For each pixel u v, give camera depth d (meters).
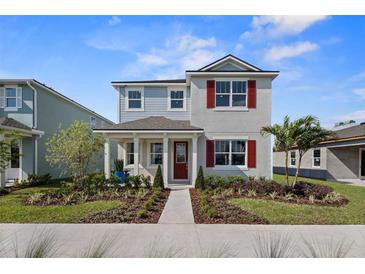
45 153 17.22
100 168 22.69
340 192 12.02
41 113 16.75
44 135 17.11
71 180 17.16
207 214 7.36
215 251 4.79
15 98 15.91
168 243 5.20
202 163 14.04
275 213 7.63
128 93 15.70
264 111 14.05
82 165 12.43
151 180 15.07
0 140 12.34
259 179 13.07
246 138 13.95
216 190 11.31
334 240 5.44
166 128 13.00
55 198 9.75
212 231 6.00
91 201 9.43
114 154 24.45
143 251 4.78
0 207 8.38
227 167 13.95
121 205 8.62
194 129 12.95
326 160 19.39
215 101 14.13
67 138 12.20
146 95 15.66
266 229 6.18
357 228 6.30
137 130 12.82
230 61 14.41
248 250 4.86
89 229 6.09
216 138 14.01
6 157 11.99
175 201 9.51
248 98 14.04
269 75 13.99
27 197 10.24
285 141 10.67
